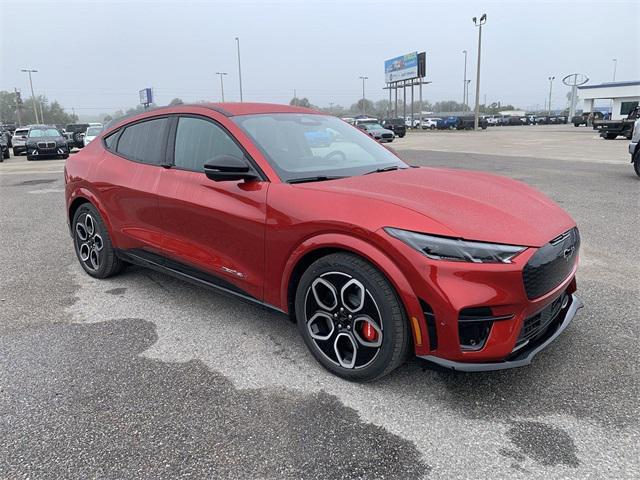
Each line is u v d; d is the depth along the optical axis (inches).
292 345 134.3
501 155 733.9
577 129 1888.5
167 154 153.3
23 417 103.4
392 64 2696.9
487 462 89.0
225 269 134.3
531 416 101.7
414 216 102.0
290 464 89.3
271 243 120.3
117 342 136.8
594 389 110.4
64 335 141.4
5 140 955.3
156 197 150.0
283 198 118.2
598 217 279.9
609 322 143.0
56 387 114.6
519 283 97.8
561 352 126.6
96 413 104.7
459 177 137.6
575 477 84.9
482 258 97.1
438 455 91.0
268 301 127.1
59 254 226.2
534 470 86.7
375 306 104.8
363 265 105.2
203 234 137.9
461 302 95.9
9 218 314.0
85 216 186.1
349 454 91.6
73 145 1080.8
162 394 111.4
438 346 100.7
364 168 140.3
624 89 1962.4
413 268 98.3
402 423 100.3
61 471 88.0
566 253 111.8
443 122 2282.2
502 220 106.2
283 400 108.6
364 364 110.4
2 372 121.2
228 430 98.8
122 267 189.0
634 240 230.8
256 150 128.8
